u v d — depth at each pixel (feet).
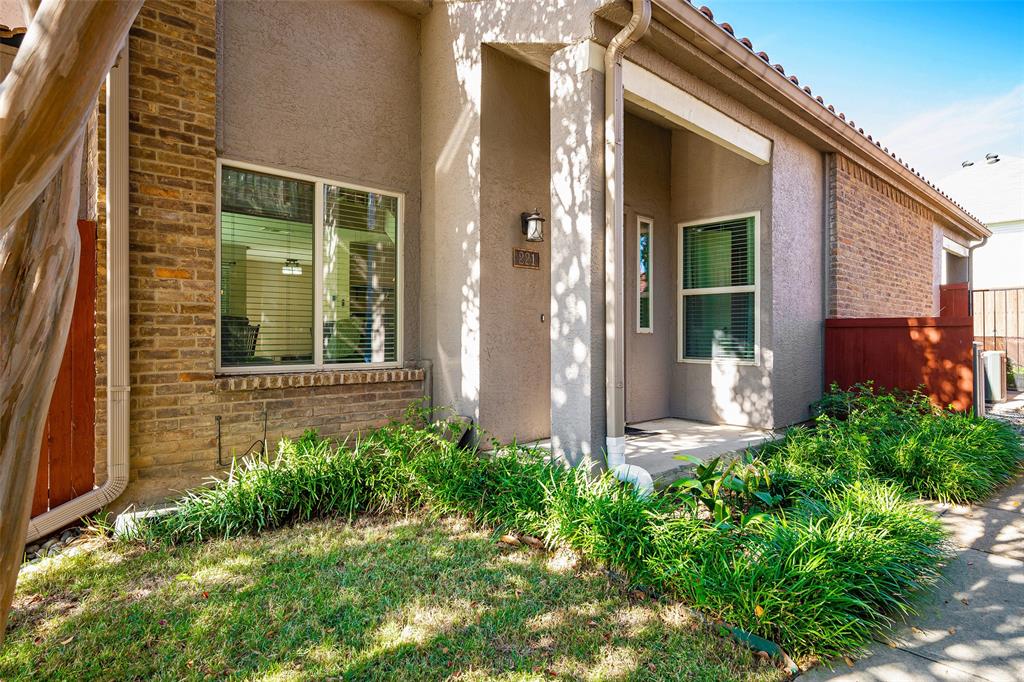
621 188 14.40
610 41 14.38
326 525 12.78
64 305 4.75
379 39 18.49
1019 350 39.50
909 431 17.66
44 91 3.81
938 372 20.52
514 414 18.21
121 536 11.73
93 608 9.03
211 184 14.55
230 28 15.26
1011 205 56.13
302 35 16.69
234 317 15.81
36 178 4.02
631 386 22.09
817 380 23.08
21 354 4.52
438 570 10.41
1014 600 9.47
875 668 7.62
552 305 15.10
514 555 11.12
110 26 3.94
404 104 19.16
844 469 15.47
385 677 7.29
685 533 10.19
